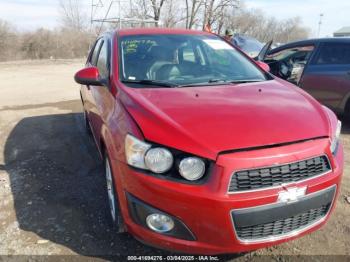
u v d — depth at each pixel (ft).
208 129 7.62
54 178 13.48
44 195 12.17
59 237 9.84
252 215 7.32
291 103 9.22
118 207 8.70
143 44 12.11
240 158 7.20
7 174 14.02
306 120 8.38
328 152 8.07
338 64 19.16
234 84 10.68
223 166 7.13
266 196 7.29
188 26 93.20
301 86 20.66
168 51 11.96
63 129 19.97
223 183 7.14
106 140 9.43
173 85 10.32
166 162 7.38
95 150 16.29
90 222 10.48
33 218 10.78
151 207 7.54
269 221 7.50
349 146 16.78
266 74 12.18
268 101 9.19
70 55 97.09
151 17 88.33
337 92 19.13
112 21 69.36
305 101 9.59
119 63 11.18
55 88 35.73
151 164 7.44
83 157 15.51
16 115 23.73
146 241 7.97
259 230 7.67
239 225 7.34
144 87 10.09
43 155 15.89
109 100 10.23
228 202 7.11
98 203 11.51
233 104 8.78
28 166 14.71
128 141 7.86
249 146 7.33
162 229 7.67
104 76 11.69
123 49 11.79
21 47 91.50
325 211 8.53
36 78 44.24
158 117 7.95
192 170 7.25
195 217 7.29
